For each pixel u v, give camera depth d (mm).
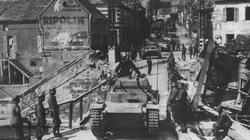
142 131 14828
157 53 42469
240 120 16672
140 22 72625
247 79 19562
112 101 15391
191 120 16516
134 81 15664
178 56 44812
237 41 31562
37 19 40562
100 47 39719
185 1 86312
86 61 30844
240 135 13859
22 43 41312
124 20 46250
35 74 40875
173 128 15391
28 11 42250
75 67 30172
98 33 40688
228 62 20703
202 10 36625
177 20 114750
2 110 32156
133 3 63969
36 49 41062
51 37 38031
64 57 37906
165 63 37625
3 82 41375
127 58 16484
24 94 28984
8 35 41531
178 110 15250
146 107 13977
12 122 13078
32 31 41031
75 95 26672
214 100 20188
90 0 49844
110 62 30141
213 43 20594
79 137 14445
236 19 45656
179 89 15836
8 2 44875
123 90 15570
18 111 13180
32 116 18750
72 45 37906
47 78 29453
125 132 14867
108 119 14086
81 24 37625
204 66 19266
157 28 87938
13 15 41781
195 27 56938
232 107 17328
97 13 42156
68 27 37781
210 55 19875
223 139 14258
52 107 14477
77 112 24656
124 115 13930
